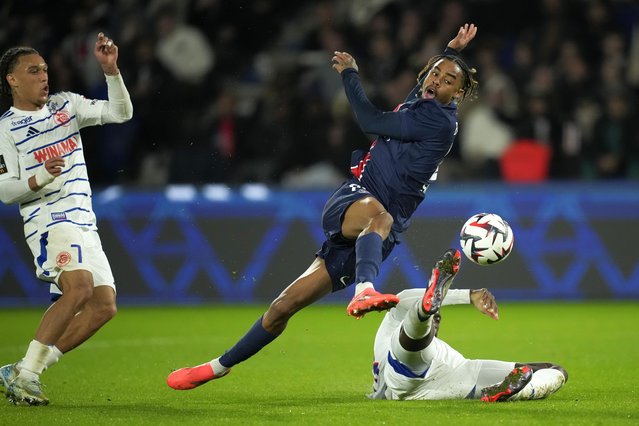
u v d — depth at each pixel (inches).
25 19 2170.3
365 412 765.3
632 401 816.9
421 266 1839.3
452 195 1862.7
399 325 818.8
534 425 700.7
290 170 2038.6
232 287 1881.2
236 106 2073.1
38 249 836.6
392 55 2080.5
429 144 849.5
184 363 1137.4
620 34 2212.1
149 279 1876.2
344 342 1354.6
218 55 2156.7
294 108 2058.3
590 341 1331.2
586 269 1882.4
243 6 2217.0
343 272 842.2
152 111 2064.5
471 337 1387.8
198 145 2042.3
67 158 851.4
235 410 789.9
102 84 2095.2
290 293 830.5
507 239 828.6
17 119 841.5
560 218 1879.9
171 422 730.8
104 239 1878.7
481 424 703.1
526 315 1675.7
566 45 2086.6
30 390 811.4
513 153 1989.4
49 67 2102.6
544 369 823.1
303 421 730.2
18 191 811.4
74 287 822.5
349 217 825.5
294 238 1878.7
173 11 2162.9
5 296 1857.8
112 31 2129.7
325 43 2138.3
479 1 2241.6
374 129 853.8
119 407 810.8
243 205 1882.4
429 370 813.2
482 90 2059.5
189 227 1879.9
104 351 1250.0
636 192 1886.1
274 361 1156.5
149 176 2063.2
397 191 855.1
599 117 2004.2
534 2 2246.6
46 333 813.2
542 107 2015.3
